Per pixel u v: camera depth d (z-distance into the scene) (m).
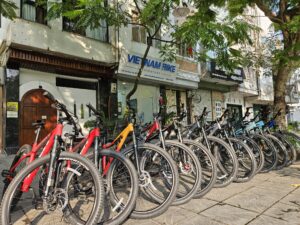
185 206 2.96
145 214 2.64
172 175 2.84
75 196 2.68
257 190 3.53
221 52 6.52
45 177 2.38
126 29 9.61
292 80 20.69
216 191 3.51
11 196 2.12
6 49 7.07
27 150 3.05
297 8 4.96
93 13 5.20
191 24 4.95
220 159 3.96
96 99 9.64
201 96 14.28
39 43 7.38
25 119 7.70
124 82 10.38
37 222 2.57
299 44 4.86
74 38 8.32
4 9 3.46
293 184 3.79
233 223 2.50
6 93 7.24
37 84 8.02
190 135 4.17
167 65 10.70
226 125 4.51
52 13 5.78
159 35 10.56
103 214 2.62
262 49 11.16
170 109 12.11
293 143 5.56
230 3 4.68
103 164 2.92
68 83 8.90
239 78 14.69
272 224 2.46
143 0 6.61
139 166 2.99
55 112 8.35
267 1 5.62
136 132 3.36
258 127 5.58
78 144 3.05
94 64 8.98
